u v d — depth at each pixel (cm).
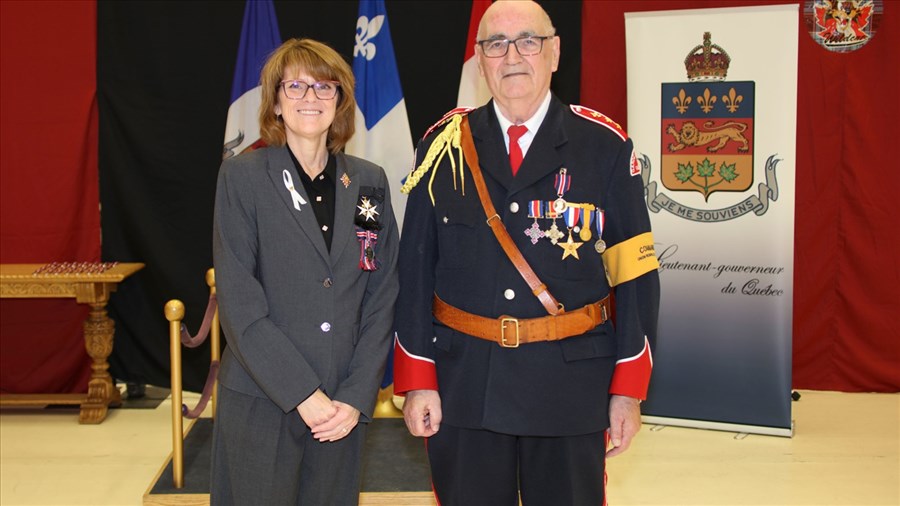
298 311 205
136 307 452
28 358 451
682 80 396
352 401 204
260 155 211
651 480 347
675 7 436
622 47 442
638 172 210
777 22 383
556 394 202
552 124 208
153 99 441
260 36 428
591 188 205
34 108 437
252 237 206
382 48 420
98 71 440
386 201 222
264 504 205
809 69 437
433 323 215
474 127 213
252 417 206
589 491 207
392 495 304
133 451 380
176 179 444
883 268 441
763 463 365
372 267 214
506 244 203
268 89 210
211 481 216
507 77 202
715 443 390
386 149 421
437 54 443
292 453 207
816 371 457
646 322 208
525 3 204
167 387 454
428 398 211
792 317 429
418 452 344
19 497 332
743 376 402
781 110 387
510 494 211
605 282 212
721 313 403
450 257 209
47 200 441
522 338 201
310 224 206
